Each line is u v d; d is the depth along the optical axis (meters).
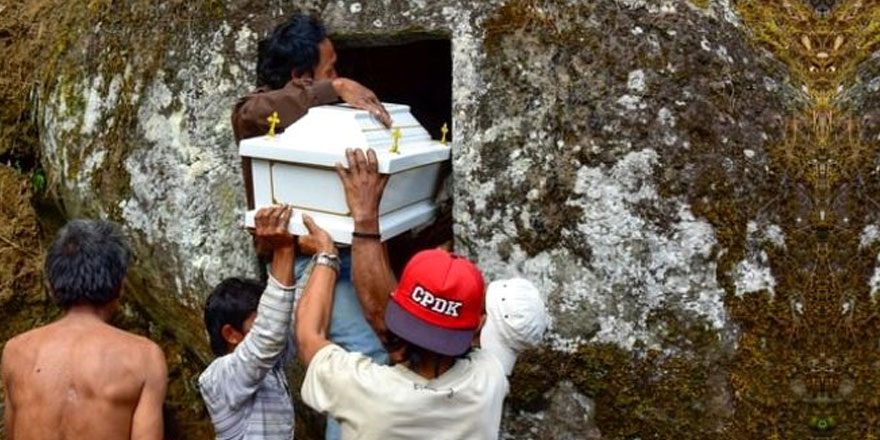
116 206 4.11
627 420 3.51
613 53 3.59
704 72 3.60
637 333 3.50
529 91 3.59
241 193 3.84
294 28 3.47
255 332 3.07
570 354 3.54
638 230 3.50
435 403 2.62
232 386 3.09
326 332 2.98
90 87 4.30
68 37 4.59
